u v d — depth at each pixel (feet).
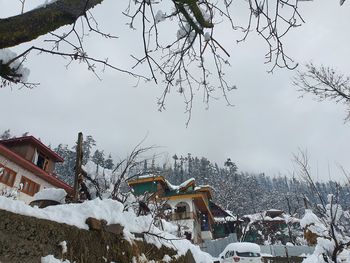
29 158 64.18
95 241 15.90
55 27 7.09
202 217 113.29
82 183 25.80
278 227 115.96
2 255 11.46
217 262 58.65
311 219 36.11
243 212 144.15
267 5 11.96
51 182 66.44
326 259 31.96
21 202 13.17
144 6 11.00
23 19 6.66
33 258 12.57
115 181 27.63
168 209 56.49
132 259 18.17
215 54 13.03
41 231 13.25
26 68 7.65
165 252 23.04
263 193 181.88
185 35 12.48
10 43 6.49
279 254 81.35
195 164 209.05
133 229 20.31
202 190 107.14
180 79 13.71
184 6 11.68
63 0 7.36
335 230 33.24
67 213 15.60
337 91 29.32
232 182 159.43
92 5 7.92
